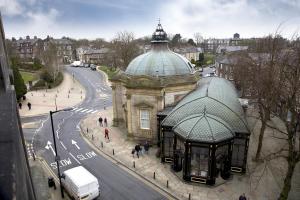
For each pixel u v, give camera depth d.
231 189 27.16
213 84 41.03
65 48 177.12
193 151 28.03
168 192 26.84
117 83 45.72
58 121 51.66
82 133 44.66
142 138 39.50
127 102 39.00
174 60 39.38
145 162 33.44
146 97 37.47
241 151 29.41
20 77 65.62
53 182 27.70
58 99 71.50
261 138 31.45
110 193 27.00
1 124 2.76
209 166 27.42
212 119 29.06
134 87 37.12
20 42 174.38
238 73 59.06
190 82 38.66
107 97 74.06
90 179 24.67
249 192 26.61
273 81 26.20
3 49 6.35
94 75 112.56
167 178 29.52
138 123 39.16
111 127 47.06
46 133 44.72
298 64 21.91
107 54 142.38
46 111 59.00
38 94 77.44
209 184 27.80
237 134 29.03
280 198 22.56
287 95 22.88
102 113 57.03
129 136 40.41
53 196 26.25
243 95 50.88
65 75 111.69
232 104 34.53
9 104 3.44
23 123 50.44
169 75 37.81
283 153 34.59
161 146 32.81
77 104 66.12
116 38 141.75
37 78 100.62
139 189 27.67
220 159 28.61
